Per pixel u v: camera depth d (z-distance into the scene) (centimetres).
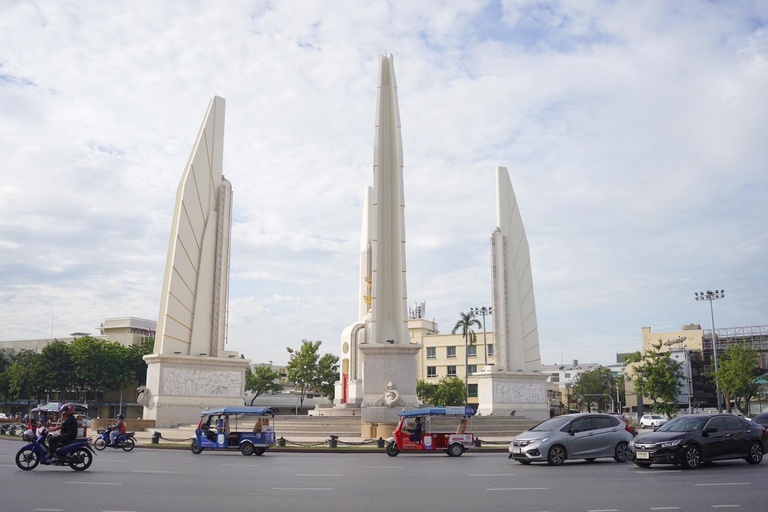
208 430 2973
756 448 2297
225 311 4966
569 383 14112
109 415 9781
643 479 1847
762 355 10112
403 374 4125
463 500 1441
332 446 3309
